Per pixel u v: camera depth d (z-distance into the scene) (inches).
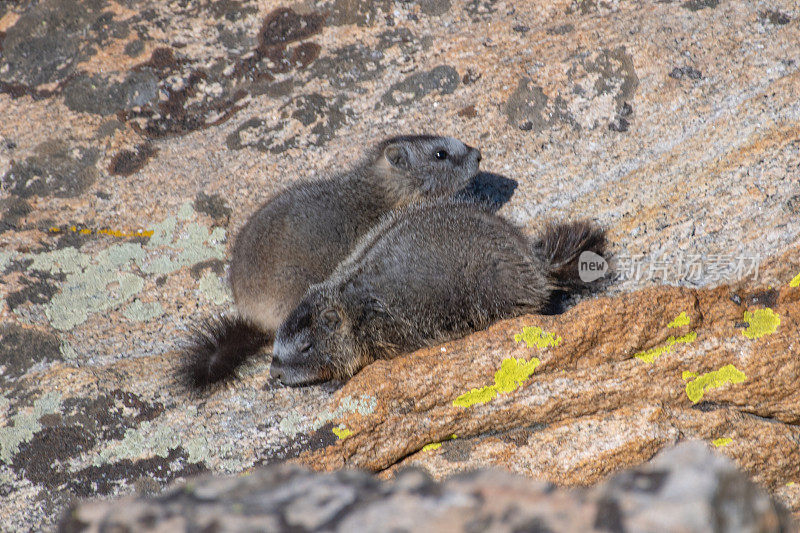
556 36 546.3
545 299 394.0
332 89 550.6
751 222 396.5
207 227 484.4
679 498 102.3
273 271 424.5
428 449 344.8
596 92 504.1
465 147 474.0
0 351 407.5
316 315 386.9
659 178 442.3
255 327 417.4
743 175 422.3
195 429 351.3
